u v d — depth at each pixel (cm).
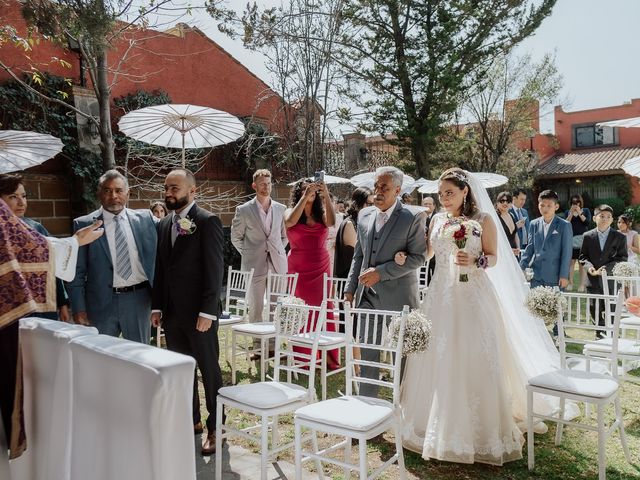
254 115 1267
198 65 1179
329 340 470
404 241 408
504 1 1487
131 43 743
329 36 1020
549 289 407
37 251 228
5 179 415
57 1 578
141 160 1039
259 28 981
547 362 442
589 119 2888
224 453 382
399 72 1493
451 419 352
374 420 281
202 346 379
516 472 346
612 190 2617
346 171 1408
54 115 868
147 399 158
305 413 292
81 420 188
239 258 1230
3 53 841
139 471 162
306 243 569
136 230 418
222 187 1216
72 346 193
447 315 369
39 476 218
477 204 410
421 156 1573
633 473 341
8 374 230
